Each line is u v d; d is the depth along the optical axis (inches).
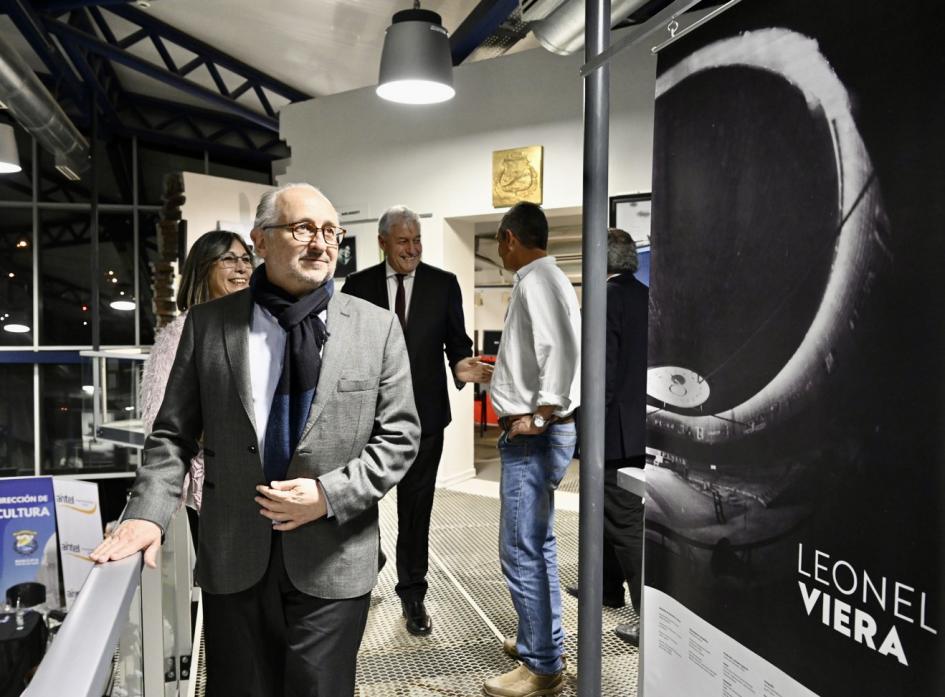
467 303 232.8
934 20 24.4
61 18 254.7
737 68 35.3
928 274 24.7
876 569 27.1
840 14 28.7
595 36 50.3
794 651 31.7
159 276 191.3
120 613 33.4
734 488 35.8
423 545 109.0
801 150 31.0
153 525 49.4
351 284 116.3
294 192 56.9
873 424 27.1
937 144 24.4
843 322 28.6
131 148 397.7
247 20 227.3
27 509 98.6
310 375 56.1
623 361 98.0
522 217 86.2
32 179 394.6
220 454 56.4
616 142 181.8
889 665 26.6
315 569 55.4
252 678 58.0
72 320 405.4
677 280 40.7
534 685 85.4
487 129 209.9
